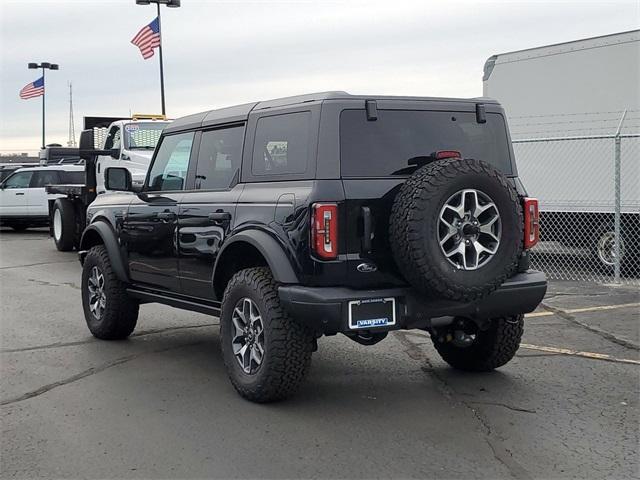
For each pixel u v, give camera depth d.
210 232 5.68
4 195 20.55
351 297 4.67
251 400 5.24
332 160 4.79
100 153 13.55
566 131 11.98
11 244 17.84
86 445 4.48
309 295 4.67
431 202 4.55
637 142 10.95
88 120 16.14
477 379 5.87
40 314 8.79
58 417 5.00
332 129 4.83
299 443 4.48
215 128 5.99
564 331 7.57
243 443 4.49
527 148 12.57
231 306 5.34
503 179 4.77
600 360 6.43
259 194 5.24
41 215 20.41
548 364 6.31
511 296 5.14
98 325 7.29
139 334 7.66
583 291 10.00
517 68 12.67
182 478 3.99
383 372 6.09
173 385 5.74
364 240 4.76
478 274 4.69
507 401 5.28
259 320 5.14
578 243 11.96
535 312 8.58
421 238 4.54
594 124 11.58
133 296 6.98
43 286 11.09
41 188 20.36
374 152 4.92
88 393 5.54
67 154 27.42
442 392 5.51
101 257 7.22
